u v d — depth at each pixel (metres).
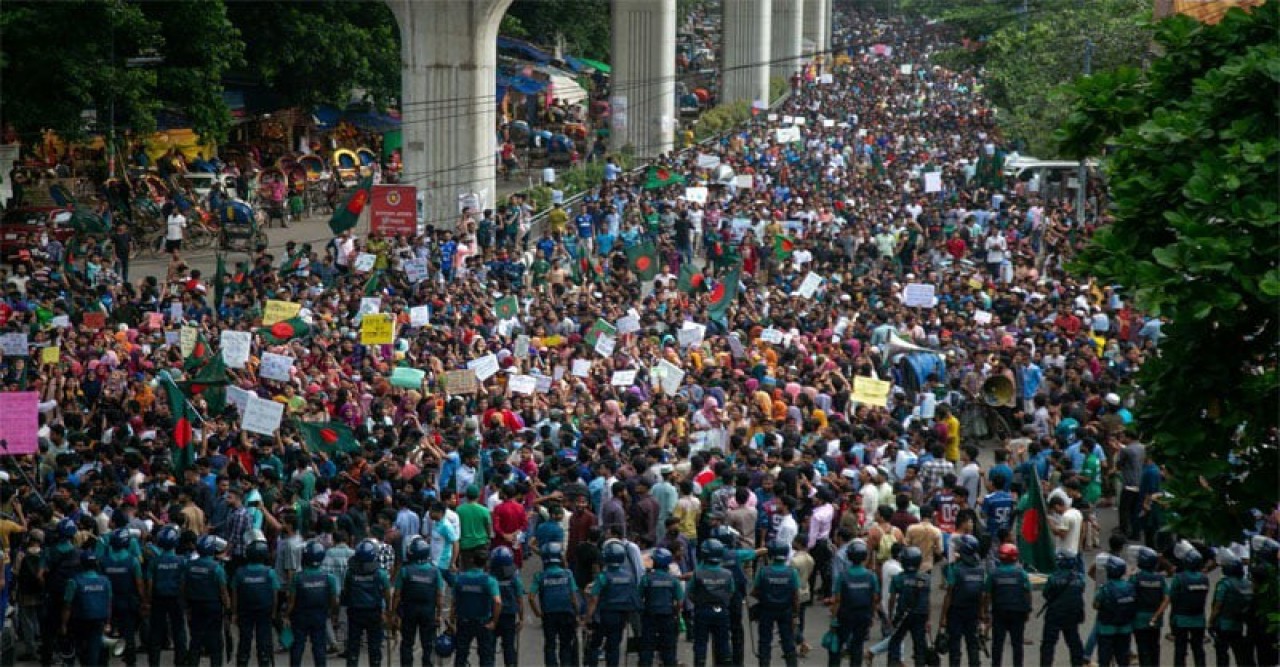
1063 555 21.55
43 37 50.25
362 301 35.09
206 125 56.19
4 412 23.84
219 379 28.66
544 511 24.78
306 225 59.25
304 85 64.56
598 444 26.44
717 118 82.25
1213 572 27.25
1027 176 65.69
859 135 79.62
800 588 23.25
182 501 23.12
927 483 26.16
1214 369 17.55
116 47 52.91
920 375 34.69
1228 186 16.64
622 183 57.94
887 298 39.31
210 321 36.34
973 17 79.31
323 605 21.11
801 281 44.31
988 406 33.69
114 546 21.75
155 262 51.41
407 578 21.30
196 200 54.84
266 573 21.33
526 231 51.34
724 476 24.48
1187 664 22.91
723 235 51.22
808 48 137.25
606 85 98.19
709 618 21.38
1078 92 19.64
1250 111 17.66
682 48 128.25
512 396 30.44
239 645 21.52
